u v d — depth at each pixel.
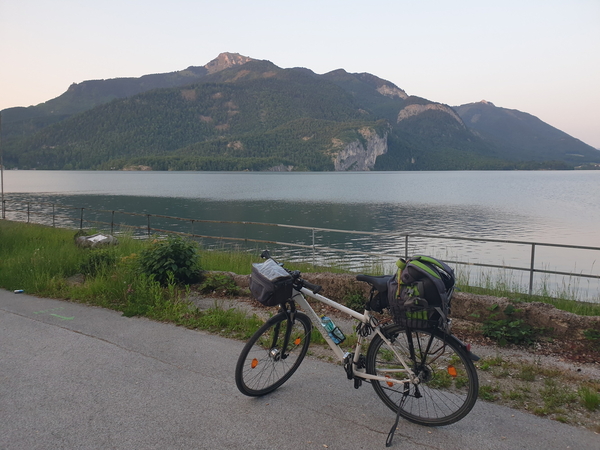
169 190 101.12
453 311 5.83
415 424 3.46
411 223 43.69
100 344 5.23
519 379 4.18
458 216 50.16
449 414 3.39
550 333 5.09
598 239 33.03
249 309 6.70
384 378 3.58
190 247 8.24
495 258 24.09
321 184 141.62
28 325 5.97
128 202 65.81
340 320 6.00
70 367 4.55
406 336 3.55
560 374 4.25
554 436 3.22
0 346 5.17
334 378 4.28
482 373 4.30
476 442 3.18
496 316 5.41
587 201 72.38
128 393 3.97
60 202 63.50
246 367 3.82
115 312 6.64
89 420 3.50
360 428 3.38
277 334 4.02
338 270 10.36
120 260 9.12
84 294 7.47
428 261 3.30
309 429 3.37
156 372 4.43
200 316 6.26
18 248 12.12
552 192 99.06
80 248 11.79
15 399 3.86
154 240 8.72
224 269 10.10
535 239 33.16
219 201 70.19
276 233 35.88
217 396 3.91
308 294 3.93
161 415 3.58
